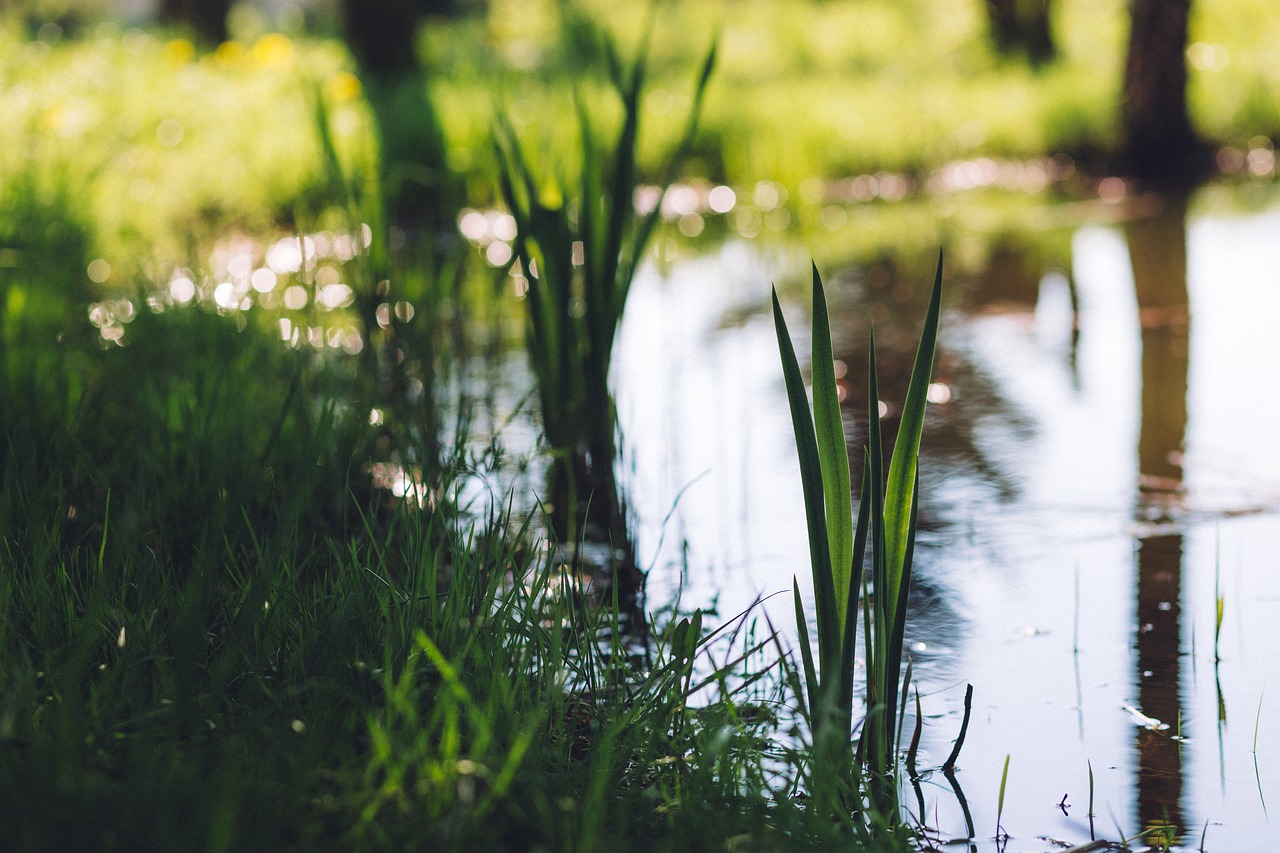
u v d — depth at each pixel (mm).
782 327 2109
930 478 3830
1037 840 2117
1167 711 2506
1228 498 3557
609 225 3688
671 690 2279
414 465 3527
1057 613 2938
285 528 2465
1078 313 5762
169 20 13836
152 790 1618
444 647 2207
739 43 18688
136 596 2359
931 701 2561
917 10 19547
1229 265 6602
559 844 1748
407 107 9641
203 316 4215
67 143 7047
